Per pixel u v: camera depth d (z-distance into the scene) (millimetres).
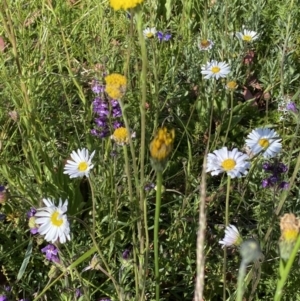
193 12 730
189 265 416
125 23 656
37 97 532
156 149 243
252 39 600
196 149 550
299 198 437
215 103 584
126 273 379
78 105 578
